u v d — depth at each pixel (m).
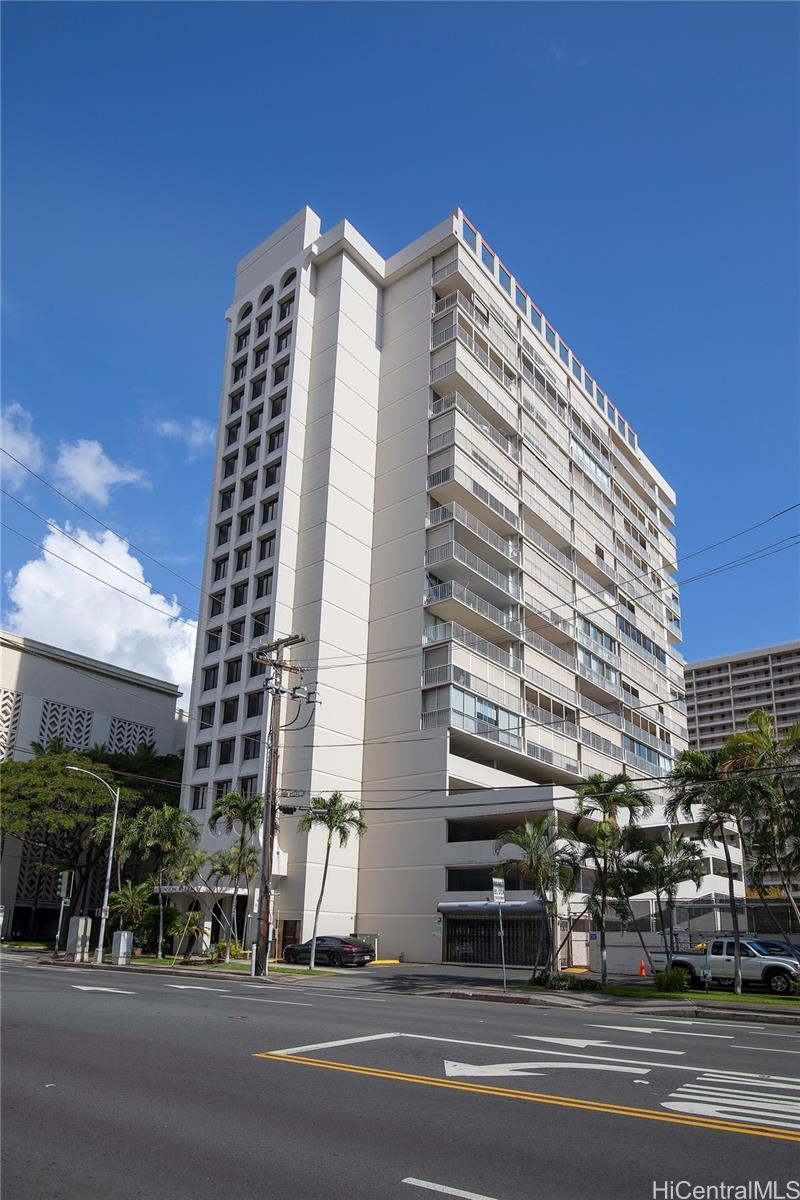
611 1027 15.83
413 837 44.94
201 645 53.66
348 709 48.38
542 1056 11.54
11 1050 11.18
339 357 54.06
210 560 55.44
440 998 23.78
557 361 68.75
